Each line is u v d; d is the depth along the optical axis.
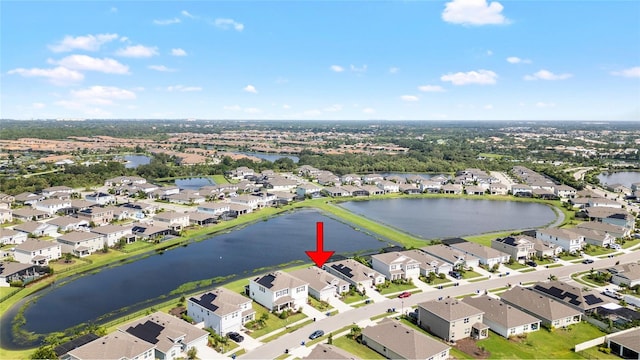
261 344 69.25
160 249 121.62
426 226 153.50
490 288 94.00
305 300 85.69
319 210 177.00
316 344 68.00
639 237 136.12
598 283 98.00
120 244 121.12
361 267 98.19
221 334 71.31
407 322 78.19
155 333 67.00
